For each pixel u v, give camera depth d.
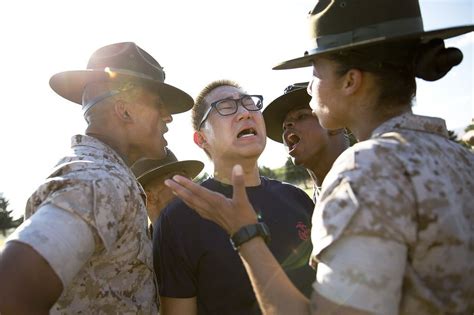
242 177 1.68
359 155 1.40
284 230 2.69
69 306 1.93
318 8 1.70
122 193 1.97
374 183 1.33
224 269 2.47
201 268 2.52
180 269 2.54
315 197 3.54
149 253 2.20
